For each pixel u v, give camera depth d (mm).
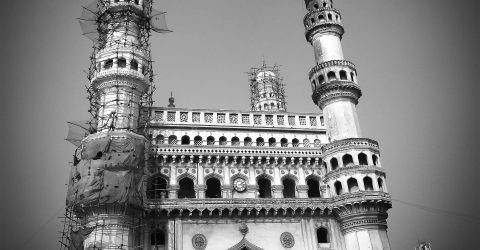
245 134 46938
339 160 45188
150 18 49938
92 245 36031
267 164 45906
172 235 40281
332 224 44156
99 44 47469
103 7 48906
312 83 52125
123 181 37906
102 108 43031
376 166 45250
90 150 39312
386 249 42188
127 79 44344
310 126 49281
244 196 43844
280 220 43344
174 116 45938
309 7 57281
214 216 41938
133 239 38438
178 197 43750
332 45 53219
